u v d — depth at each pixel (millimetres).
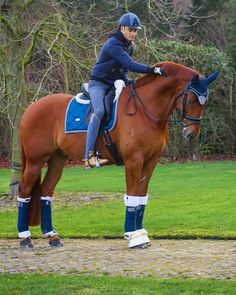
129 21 8703
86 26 14484
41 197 9375
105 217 11680
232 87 26188
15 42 14109
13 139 14578
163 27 24984
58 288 6508
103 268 7520
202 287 6430
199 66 25484
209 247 8773
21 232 9203
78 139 8984
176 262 7766
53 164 9500
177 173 19797
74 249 8883
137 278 6898
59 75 15422
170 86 8594
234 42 26672
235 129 26266
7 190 16641
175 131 25375
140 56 15062
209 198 13570
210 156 26109
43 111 9297
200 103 8430
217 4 30516
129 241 8836
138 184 8758
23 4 14250
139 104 8688
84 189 16188
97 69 8891
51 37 13695
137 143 8570
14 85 13836
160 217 11375
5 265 7848
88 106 8953
